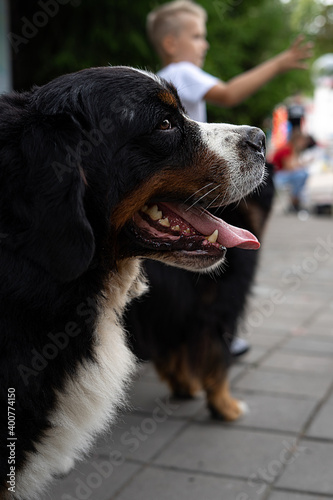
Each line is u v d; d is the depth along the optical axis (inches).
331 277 316.5
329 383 167.9
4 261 80.2
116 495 114.0
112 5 274.1
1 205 81.0
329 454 127.6
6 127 84.1
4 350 80.4
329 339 209.9
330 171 731.4
